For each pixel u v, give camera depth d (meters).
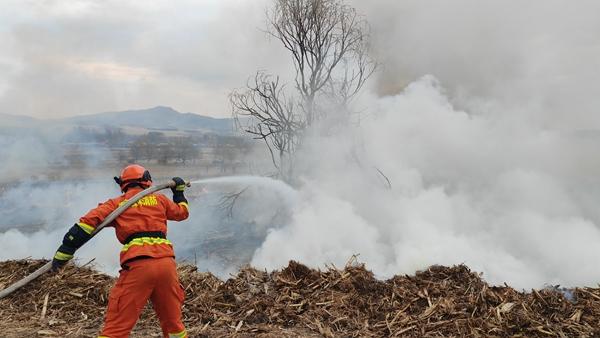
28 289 5.79
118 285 3.83
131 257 3.81
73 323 5.12
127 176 4.23
